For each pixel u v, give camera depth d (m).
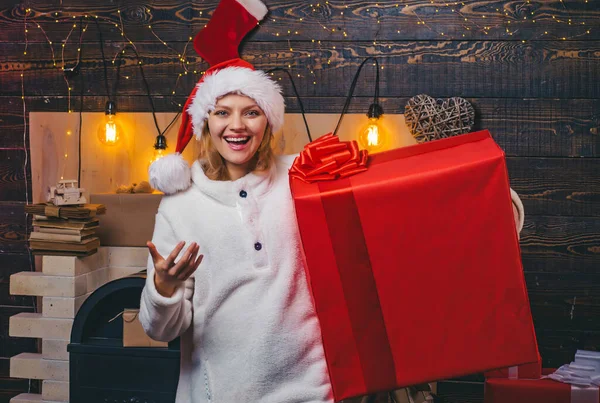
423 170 1.22
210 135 1.43
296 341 1.31
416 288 1.21
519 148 2.41
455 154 1.26
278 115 1.41
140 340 1.85
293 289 1.33
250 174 1.40
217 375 1.33
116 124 2.46
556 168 2.40
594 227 2.40
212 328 1.35
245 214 1.36
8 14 2.53
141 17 2.49
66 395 2.17
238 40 2.41
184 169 1.42
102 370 1.86
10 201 2.56
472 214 1.20
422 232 1.21
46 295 2.16
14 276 2.19
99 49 2.50
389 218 1.21
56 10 2.51
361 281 1.22
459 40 2.40
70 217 2.16
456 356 1.20
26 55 2.53
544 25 2.38
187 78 2.48
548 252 2.42
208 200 1.40
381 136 2.39
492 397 1.78
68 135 2.51
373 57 2.43
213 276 1.36
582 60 2.37
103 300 1.97
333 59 2.44
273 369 1.30
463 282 1.20
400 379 1.21
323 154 1.30
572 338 2.42
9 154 2.55
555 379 1.79
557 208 2.41
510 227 1.20
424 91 2.42
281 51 2.45
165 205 1.44
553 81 2.39
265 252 1.34
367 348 1.22
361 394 1.22
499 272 1.20
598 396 1.71
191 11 2.47
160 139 2.41
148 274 1.29
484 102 2.41
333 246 1.22
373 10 2.42
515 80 2.40
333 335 1.22
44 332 2.17
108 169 2.49
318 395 1.30
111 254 2.36
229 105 1.34
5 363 2.56
